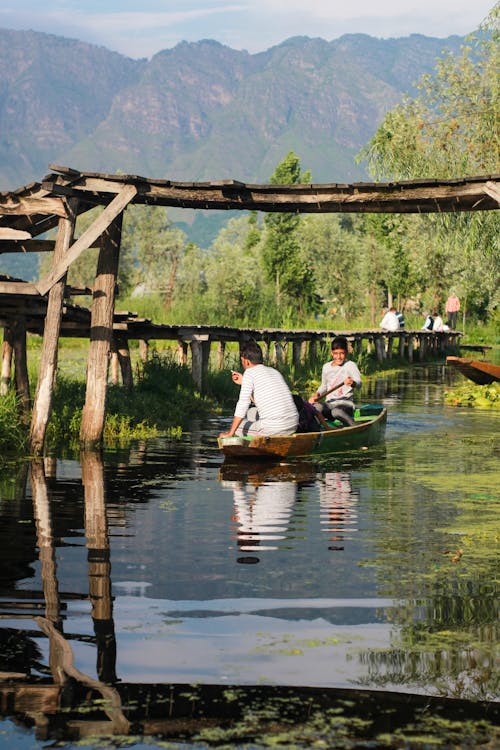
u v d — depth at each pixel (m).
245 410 15.83
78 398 19.91
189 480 13.26
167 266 105.44
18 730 4.99
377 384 36.00
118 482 13.01
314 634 6.42
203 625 6.60
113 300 16.62
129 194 15.23
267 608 7.00
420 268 71.25
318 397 17.84
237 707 5.27
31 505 11.14
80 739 4.90
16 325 18.83
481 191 15.24
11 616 6.78
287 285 78.31
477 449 17.06
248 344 16.08
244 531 9.76
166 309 56.72
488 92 38.31
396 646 6.19
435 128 38.78
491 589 7.55
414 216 54.88
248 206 16.30
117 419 19.47
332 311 86.75
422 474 13.95
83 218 87.44
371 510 11.02
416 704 5.29
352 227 114.31
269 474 13.88
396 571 8.12
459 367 32.16
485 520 10.44
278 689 5.48
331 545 9.12
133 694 5.40
